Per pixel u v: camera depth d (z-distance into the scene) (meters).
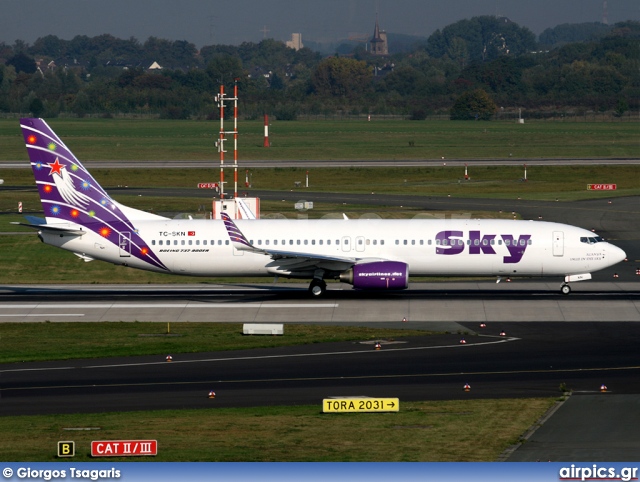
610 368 192.88
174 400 171.12
